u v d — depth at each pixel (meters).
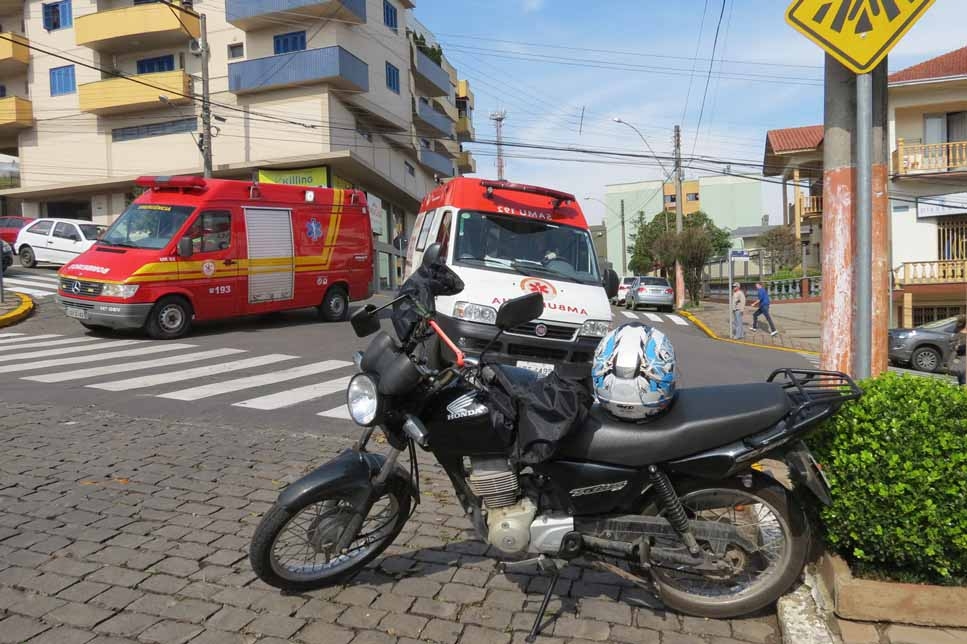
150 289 13.19
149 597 3.57
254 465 5.70
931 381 3.57
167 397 8.38
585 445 3.33
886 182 5.04
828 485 3.28
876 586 3.16
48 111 37.44
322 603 3.57
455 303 8.09
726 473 3.27
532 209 9.62
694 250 33.00
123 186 36.75
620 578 3.91
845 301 5.05
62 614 3.39
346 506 3.67
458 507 4.91
